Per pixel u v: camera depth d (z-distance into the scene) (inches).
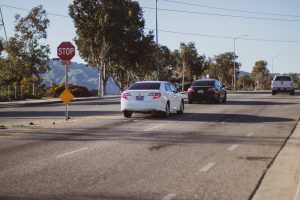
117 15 2298.2
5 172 391.2
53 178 369.7
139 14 2394.2
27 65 2448.3
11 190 333.4
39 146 524.4
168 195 321.1
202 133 628.7
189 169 403.2
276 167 412.5
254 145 529.3
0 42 2236.7
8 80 2269.9
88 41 2321.6
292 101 1338.6
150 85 851.4
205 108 1074.1
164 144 534.6
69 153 478.9
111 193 325.7
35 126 727.7
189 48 3120.1
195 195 320.8
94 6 2329.0
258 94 1909.4
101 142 550.6
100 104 1337.4
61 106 1284.4
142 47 2389.3
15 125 744.3
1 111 1115.3
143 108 826.8
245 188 339.6
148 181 360.5
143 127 698.8
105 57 2303.2
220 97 1256.8
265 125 722.2
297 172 392.5
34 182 356.8
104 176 376.8
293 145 530.6
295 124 737.6
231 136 600.4
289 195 320.8
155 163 428.5
